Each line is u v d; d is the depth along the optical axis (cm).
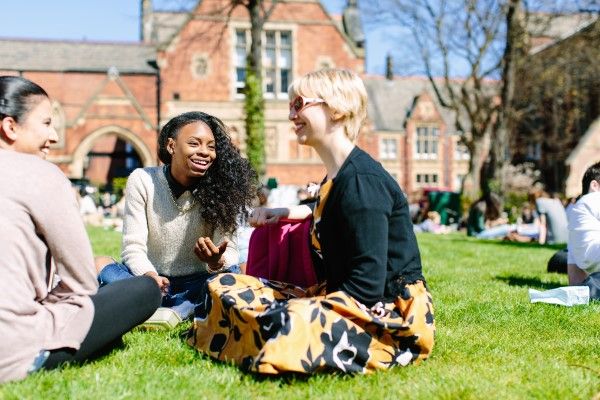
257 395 260
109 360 303
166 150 399
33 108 276
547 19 2511
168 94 3234
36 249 258
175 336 359
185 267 416
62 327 265
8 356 250
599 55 2633
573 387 272
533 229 1504
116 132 3322
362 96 301
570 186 3744
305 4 3334
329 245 296
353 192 283
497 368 303
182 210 400
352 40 3497
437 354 328
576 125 3978
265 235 355
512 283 654
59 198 259
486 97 2856
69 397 244
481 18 2589
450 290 585
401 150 4700
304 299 282
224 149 400
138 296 295
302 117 300
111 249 1020
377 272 282
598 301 507
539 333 392
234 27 3272
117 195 3750
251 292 307
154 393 256
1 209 249
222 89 3269
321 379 273
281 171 3272
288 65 3350
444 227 2145
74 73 3419
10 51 3431
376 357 288
